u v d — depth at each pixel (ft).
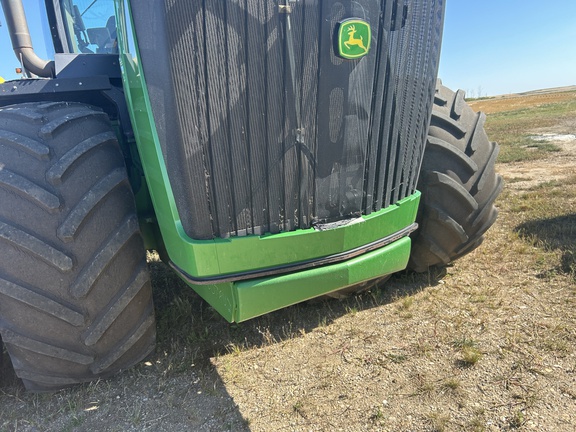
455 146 8.82
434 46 7.39
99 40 9.41
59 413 6.46
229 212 5.83
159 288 10.20
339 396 6.52
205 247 5.72
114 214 6.16
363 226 6.81
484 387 6.46
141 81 5.74
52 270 5.71
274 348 7.81
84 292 5.90
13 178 5.56
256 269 6.12
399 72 6.72
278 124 5.79
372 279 7.69
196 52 5.14
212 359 7.57
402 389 6.57
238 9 5.20
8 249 5.58
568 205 14.61
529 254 10.85
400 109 6.97
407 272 10.28
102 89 7.59
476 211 9.20
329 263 6.63
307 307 9.07
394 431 5.82
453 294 9.27
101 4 8.95
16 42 8.48
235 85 5.42
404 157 7.39
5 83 6.95
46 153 5.71
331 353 7.57
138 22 5.47
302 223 6.32
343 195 6.58
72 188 5.80
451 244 9.41
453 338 7.70
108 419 6.32
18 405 6.67
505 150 30.60
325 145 6.20
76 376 6.61
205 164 5.54
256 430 5.99
